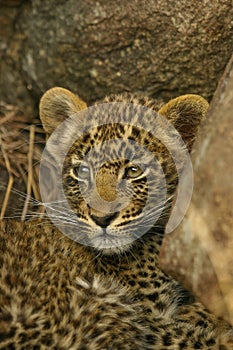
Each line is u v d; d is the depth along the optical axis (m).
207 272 9.20
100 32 12.34
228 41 12.05
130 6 12.08
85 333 9.48
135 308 10.49
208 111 9.87
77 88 12.97
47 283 9.94
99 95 12.86
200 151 9.48
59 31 12.70
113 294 10.29
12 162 12.86
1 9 13.42
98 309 9.91
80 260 10.73
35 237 10.84
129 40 12.29
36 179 12.69
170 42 12.10
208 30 11.93
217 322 10.48
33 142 13.13
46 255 10.48
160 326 10.57
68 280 10.18
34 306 9.49
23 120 13.40
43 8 12.89
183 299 10.97
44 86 13.25
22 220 11.83
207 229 9.15
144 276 10.95
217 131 9.27
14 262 10.15
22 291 9.66
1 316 9.28
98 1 12.23
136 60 12.39
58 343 9.24
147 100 11.69
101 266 11.02
